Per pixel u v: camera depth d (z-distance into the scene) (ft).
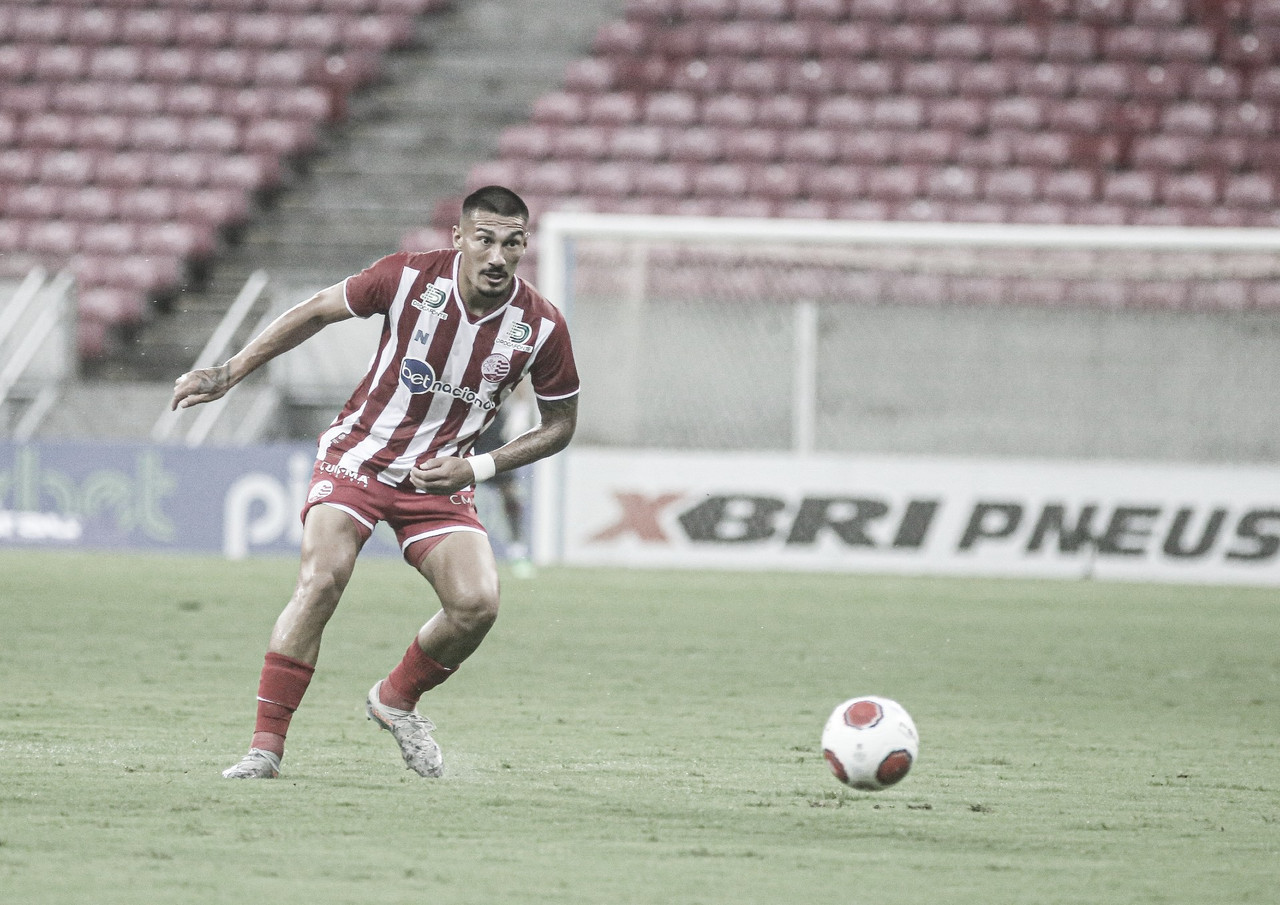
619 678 96.43
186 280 233.55
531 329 62.18
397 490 62.80
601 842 50.39
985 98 247.91
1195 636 126.31
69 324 203.51
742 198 239.30
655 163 245.24
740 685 94.68
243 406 200.44
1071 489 179.11
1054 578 176.65
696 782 62.34
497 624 123.24
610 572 172.96
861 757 57.26
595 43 264.11
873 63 252.83
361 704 82.48
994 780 65.00
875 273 188.14
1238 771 68.69
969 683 98.27
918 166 241.35
